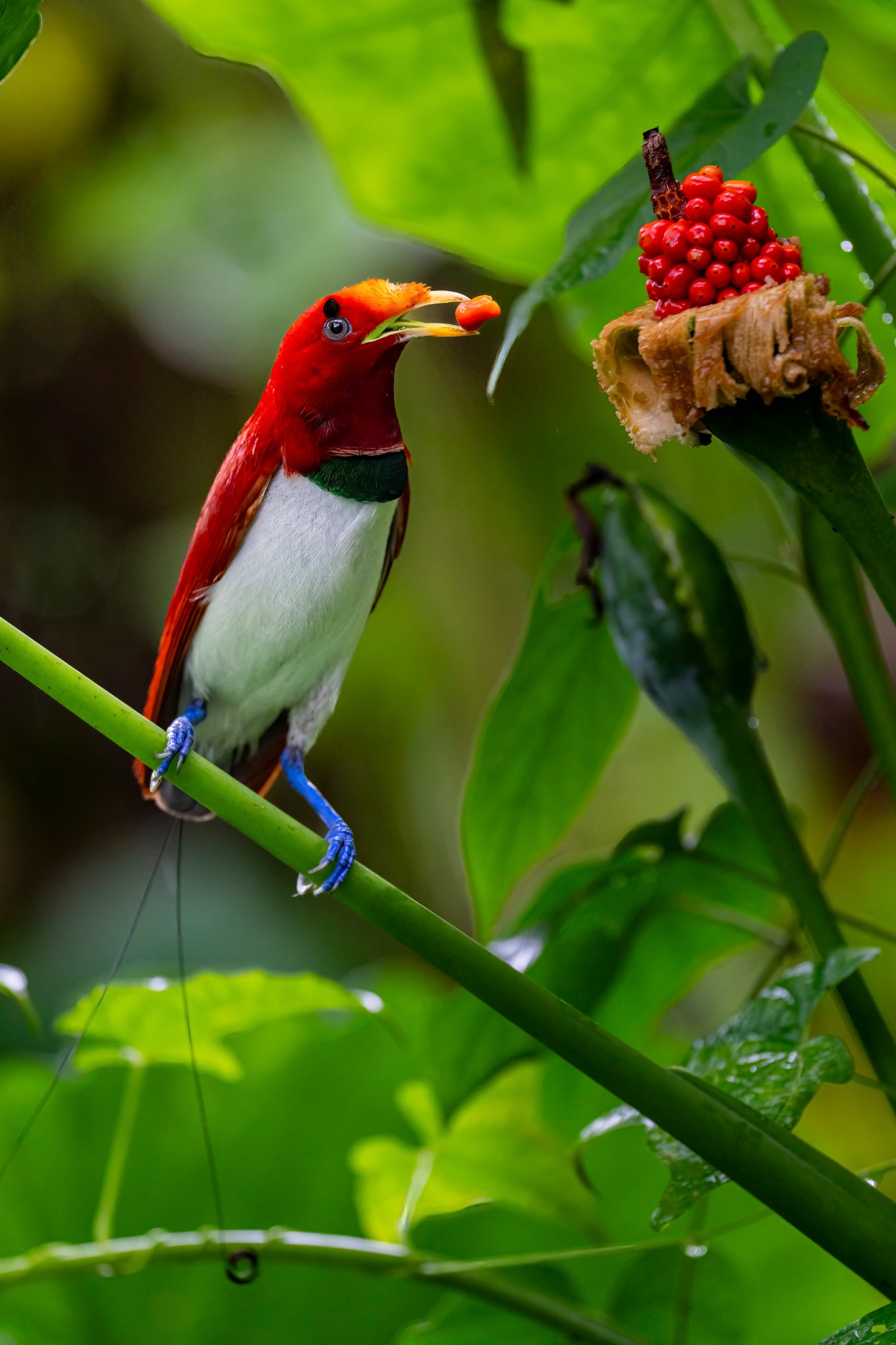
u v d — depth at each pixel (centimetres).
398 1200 491
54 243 943
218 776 319
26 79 922
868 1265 294
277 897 973
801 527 404
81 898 965
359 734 1020
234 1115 584
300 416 441
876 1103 955
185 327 930
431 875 1020
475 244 580
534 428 965
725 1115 300
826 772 1065
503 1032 436
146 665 1012
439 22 517
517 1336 434
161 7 521
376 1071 593
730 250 266
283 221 920
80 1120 576
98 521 1002
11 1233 556
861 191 423
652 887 449
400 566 989
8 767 997
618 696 489
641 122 540
